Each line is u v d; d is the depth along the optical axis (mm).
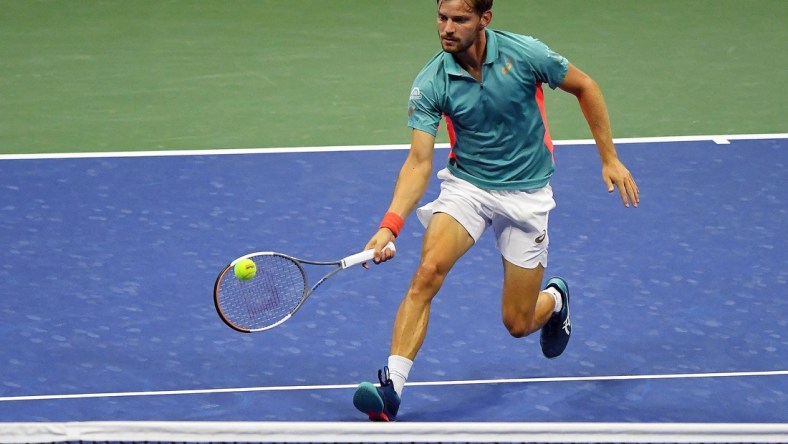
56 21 35375
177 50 33000
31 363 16484
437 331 17578
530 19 35844
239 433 10289
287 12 36562
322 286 18906
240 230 21141
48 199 22453
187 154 25062
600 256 20094
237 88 29906
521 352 17016
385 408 14352
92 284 18984
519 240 15250
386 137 26375
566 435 10203
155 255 20094
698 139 25984
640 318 17969
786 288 18922
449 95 14516
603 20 35781
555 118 27625
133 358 16688
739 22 35500
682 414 15281
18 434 10352
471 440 10227
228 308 15367
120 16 36000
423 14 36375
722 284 19078
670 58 32344
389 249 14406
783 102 28703
